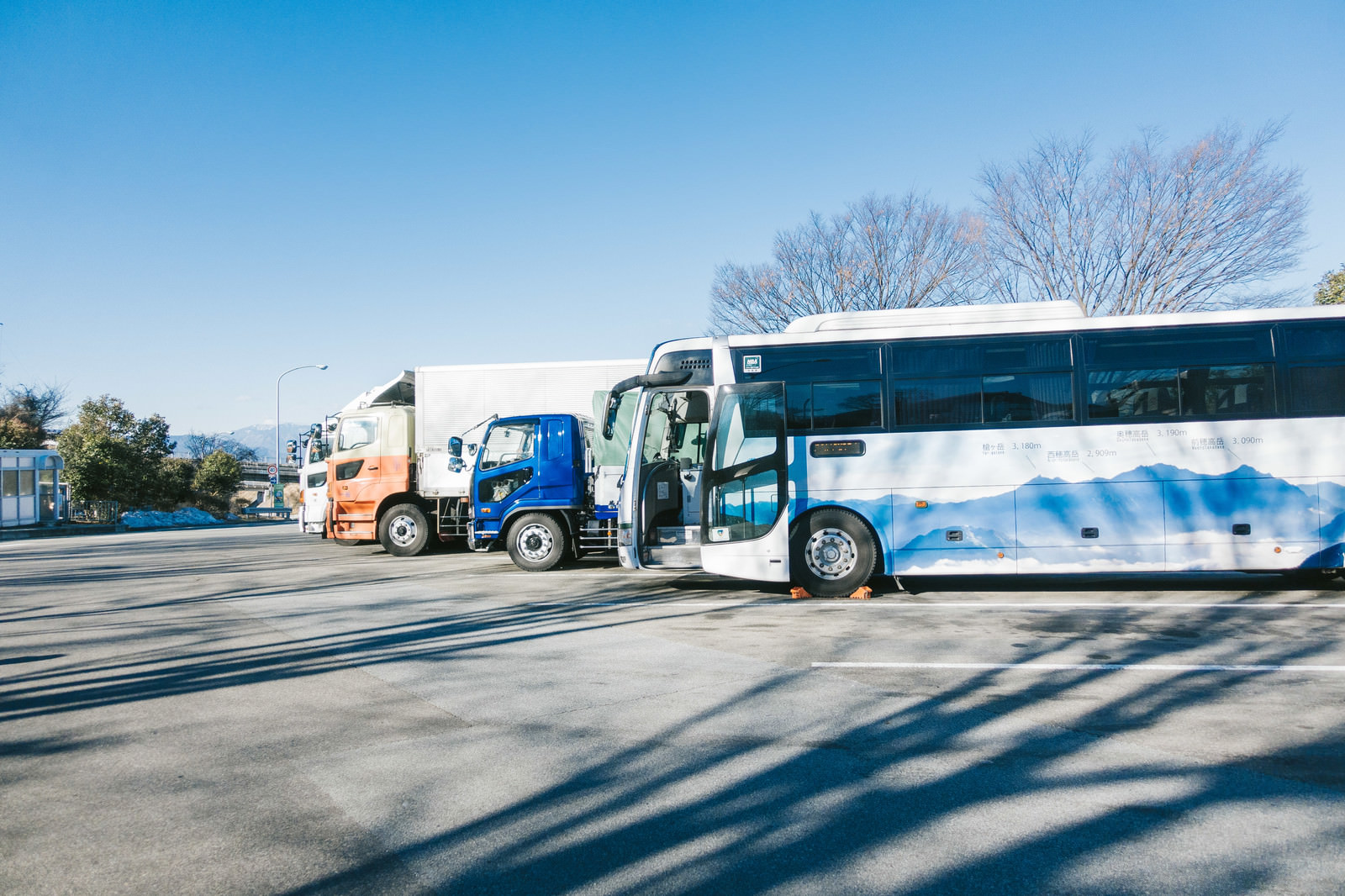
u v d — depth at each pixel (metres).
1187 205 19.50
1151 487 8.92
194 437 83.06
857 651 6.54
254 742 4.50
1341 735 4.37
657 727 4.68
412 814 3.52
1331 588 9.73
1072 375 9.12
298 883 2.93
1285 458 8.83
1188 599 8.95
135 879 2.97
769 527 9.27
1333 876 2.89
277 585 11.59
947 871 2.98
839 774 3.93
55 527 31.80
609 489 11.86
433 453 15.44
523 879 2.96
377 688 5.61
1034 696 5.21
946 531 9.14
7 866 3.08
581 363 15.80
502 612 8.68
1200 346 9.02
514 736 4.54
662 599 9.45
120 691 5.64
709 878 2.95
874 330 9.47
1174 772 3.88
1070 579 10.84
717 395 9.59
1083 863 3.01
